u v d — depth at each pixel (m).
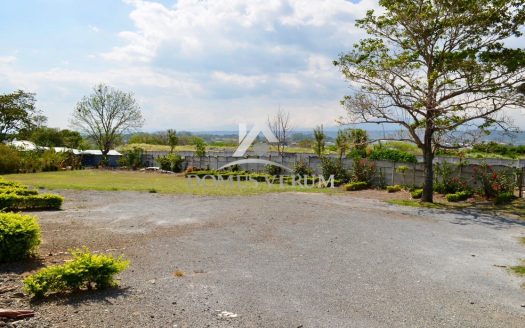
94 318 4.31
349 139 25.59
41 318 4.25
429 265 7.16
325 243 8.69
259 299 5.18
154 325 4.22
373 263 7.17
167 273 6.21
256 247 8.17
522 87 13.97
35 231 6.70
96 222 10.53
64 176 28.09
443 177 17.95
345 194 18.39
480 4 14.20
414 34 15.57
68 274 4.98
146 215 11.84
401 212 13.41
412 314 4.86
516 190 17.30
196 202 14.85
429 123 15.47
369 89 16.31
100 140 43.78
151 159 38.44
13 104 46.47
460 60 14.48
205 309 4.75
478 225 11.30
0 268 6.03
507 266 7.24
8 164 31.20
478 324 4.64
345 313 4.81
